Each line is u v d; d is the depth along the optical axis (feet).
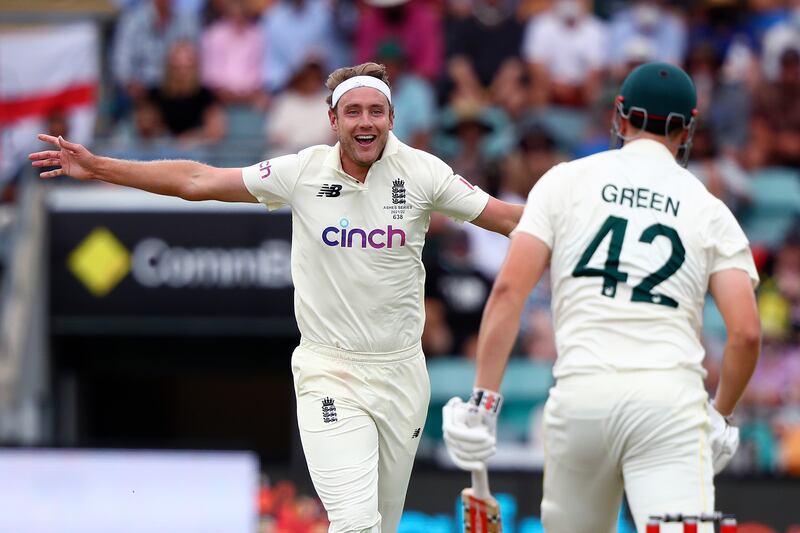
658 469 45.60
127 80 144.15
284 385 172.55
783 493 104.01
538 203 48.24
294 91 141.38
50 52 143.23
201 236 130.93
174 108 143.33
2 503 100.58
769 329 127.34
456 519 104.06
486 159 137.28
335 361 55.77
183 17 144.36
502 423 127.34
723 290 47.39
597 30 141.69
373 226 54.75
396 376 56.29
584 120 140.56
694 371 46.55
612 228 47.29
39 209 132.77
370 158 53.72
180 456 100.83
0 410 129.29
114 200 132.36
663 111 48.98
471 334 129.18
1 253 139.03
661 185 48.21
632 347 46.16
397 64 139.74
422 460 127.75
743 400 124.57
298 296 56.34
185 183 55.77
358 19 142.41
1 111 142.92
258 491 102.53
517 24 141.79
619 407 45.52
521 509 102.22
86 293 132.05
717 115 137.90
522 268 47.24
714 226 47.83
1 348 131.23
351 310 55.21
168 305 131.44
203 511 100.37
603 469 47.14
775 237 133.69
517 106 140.56
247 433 173.47
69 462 101.09
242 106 143.74
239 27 143.74
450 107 140.15
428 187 55.31
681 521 44.04
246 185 55.36
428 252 129.49
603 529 48.91
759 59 140.05
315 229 55.01
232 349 142.92
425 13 141.59
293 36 142.61
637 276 46.68
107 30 144.66
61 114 143.02
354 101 53.31
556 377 47.55
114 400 162.50
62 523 100.32
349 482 54.24
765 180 135.44
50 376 134.21
